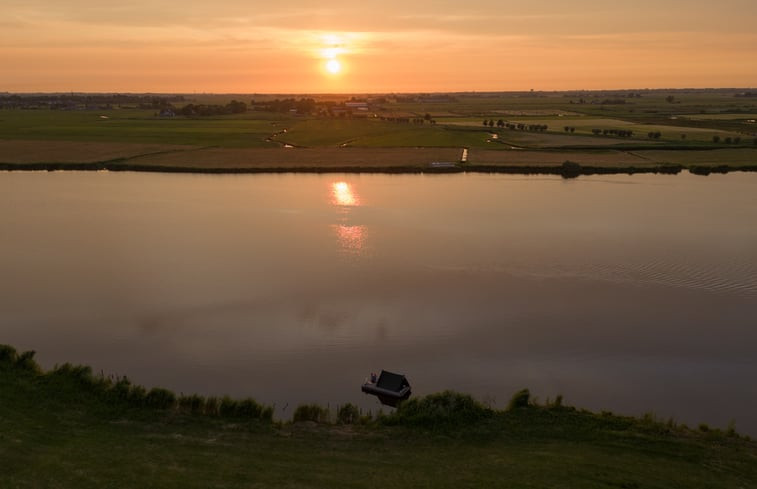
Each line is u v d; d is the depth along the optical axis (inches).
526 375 1617.9
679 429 1237.1
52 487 904.9
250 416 1253.1
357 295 2149.4
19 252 2603.3
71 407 1226.0
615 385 1569.9
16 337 1788.9
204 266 2438.5
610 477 1006.4
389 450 1114.1
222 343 1771.7
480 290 2204.7
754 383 1584.6
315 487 956.0
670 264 2485.2
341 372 1620.3
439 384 1568.7
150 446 1085.1
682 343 1801.2
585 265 2476.6
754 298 2133.4
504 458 1074.7
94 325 1878.7
